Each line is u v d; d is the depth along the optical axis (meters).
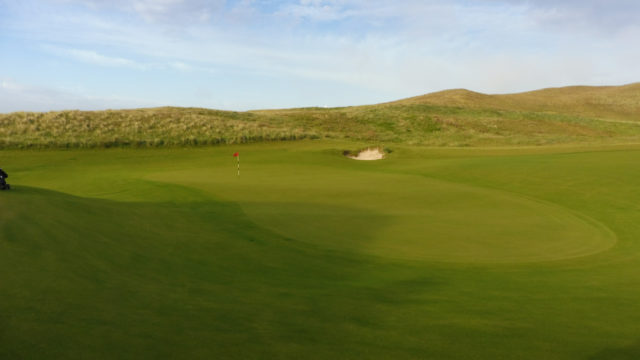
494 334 5.07
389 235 11.22
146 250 8.46
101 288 6.13
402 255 9.47
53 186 21.50
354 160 32.09
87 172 27.55
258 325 5.12
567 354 4.55
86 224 9.70
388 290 7.00
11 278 6.14
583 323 5.54
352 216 13.39
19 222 9.03
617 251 10.48
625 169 22.08
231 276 7.44
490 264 9.00
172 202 14.93
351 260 8.98
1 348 4.14
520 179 21.11
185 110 65.00
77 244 8.13
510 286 7.42
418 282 7.55
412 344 4.71
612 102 119.06
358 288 7.07
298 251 9.47
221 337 4.70
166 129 45.03
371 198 16.75
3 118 42.03
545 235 11.80
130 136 40.94
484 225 12.73
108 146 37.56
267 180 21.58
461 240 10.94
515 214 14.44
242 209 13.97
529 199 17.20
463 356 4.42
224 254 8.84
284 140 45.34
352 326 5.22
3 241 7.73
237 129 48.19
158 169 28.17
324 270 8.20
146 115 50.53
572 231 12.38
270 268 8.13
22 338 4.38
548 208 15.57
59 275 6.48
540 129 74.00
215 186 18.95
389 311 5.87
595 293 7.03
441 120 74.38
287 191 17.95
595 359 4.45
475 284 7.51
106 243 8.50
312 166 28.80
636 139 60.56
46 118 43.78
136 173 25.77
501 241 11.00
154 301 5.80
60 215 10.06
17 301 5.35
